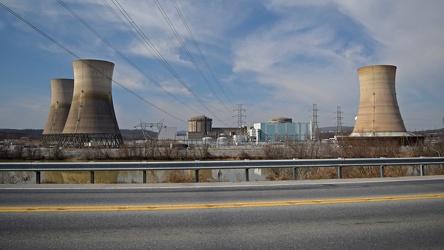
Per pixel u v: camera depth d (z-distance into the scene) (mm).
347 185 10359
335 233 5293
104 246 4660
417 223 5887
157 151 41250
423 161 13453
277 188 9742
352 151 32531
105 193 8852
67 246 4660
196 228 5527
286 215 6406
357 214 6500
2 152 40094
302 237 5086
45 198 8086
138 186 10141
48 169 11656
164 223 5820
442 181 11273
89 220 5996
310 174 16578
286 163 12352
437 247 4699
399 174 16594
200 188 9750
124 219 6066
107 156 39750
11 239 4945
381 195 8484
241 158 37656
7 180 17031
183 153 40375
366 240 4969
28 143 68188
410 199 7938
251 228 5535
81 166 11750
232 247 4637
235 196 8383
